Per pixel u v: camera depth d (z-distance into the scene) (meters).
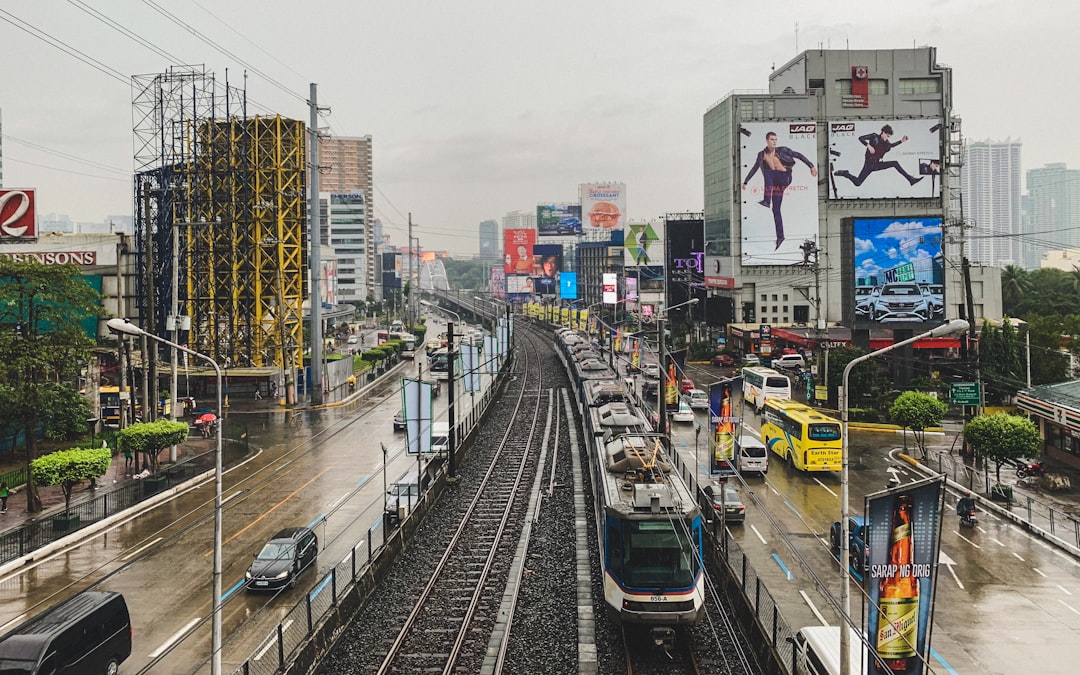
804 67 124.31
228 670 23.83
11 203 66.19
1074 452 51.53
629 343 114.88
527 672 23.61
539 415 75.38
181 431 49.69
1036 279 132.25
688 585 24.94
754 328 114.88
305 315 128.38
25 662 20.84
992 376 64.56
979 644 26.39
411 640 25.95
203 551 36.22
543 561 33.75
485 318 169.88
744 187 120.56
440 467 49.16
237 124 85.56
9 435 51.47
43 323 55.78
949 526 40.12
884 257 108.19
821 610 28.45
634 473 30.42
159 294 78.62
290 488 47.56
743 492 46.09
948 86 124.50
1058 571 33.47
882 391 73.38
